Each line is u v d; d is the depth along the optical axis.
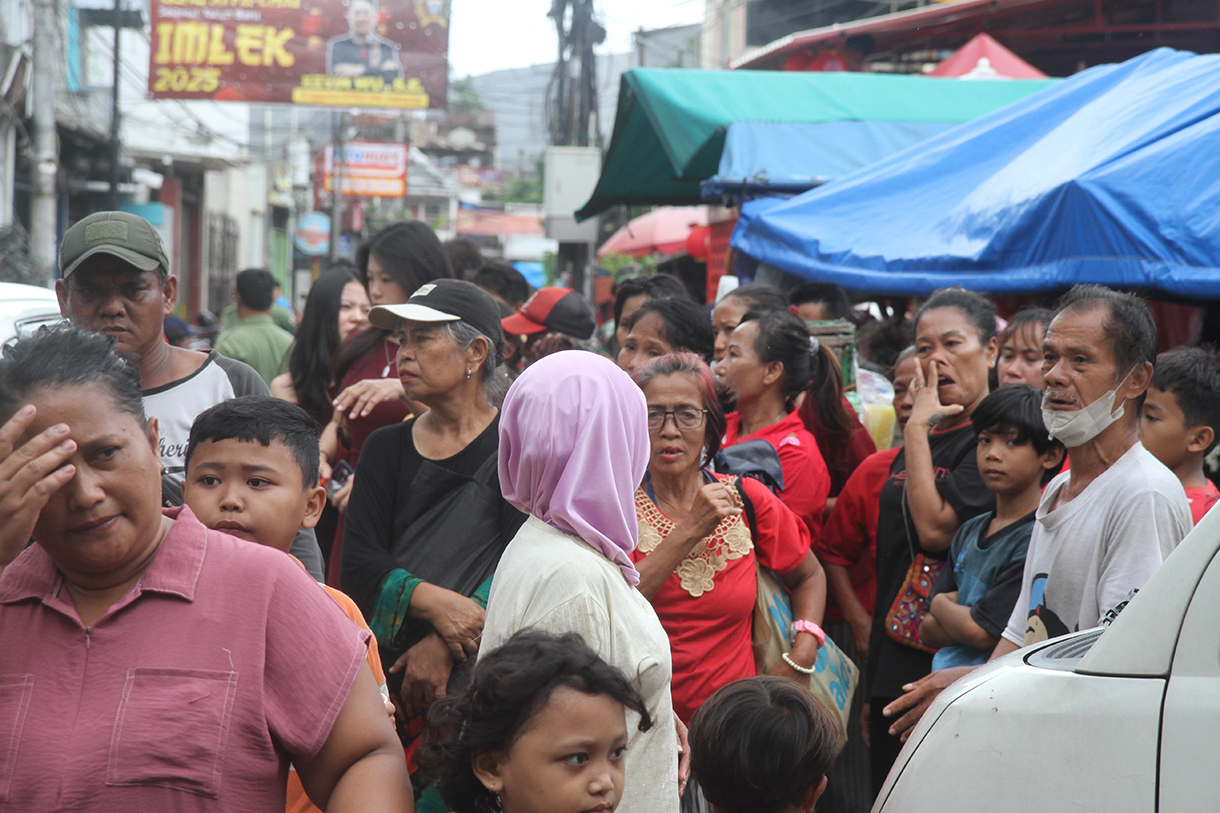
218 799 1.53
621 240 17.33
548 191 14.53
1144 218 3.84
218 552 1.67
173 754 1.51
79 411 1.53
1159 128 4.24
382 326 3.12
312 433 2.44
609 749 1.76
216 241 25.64
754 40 20.08
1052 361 2.66
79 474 1.52
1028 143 5.48
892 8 18.34
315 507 2.49
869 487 3.79
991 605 2.99
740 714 2.27
